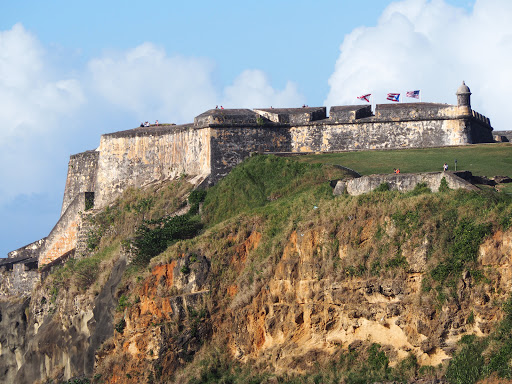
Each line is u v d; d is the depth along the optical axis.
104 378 199.62
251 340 183.25
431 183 178.62
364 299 167.25
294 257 180.75
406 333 161.25
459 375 150.62
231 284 192.38
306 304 175.25
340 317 170.50
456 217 162.88
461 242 158.62
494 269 154.75
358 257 169.50
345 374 163.62
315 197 197.12
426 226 163.50
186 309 192.00
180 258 199.38
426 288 159.62
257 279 185.62
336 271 172.00
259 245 193.12
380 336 164.75
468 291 155.88
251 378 175.75
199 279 195.00
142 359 193.50
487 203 162.50
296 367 171.75
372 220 172.12
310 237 178.62
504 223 156.00
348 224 175.12
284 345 176.25
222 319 190.00
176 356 190.00
